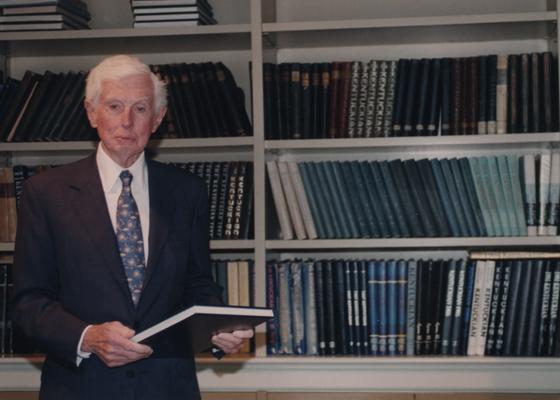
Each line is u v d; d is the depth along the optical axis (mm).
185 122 3080
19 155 3395
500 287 2959
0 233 3160
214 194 3068
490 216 3002
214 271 3066
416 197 3023
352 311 3020
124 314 2037
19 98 3146
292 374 2982
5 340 3111
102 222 2072
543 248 3068
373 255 3326
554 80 2973
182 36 3094
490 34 3145
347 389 2973
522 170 3023
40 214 2104
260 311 1929
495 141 2957
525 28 3059
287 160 3328
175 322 1848
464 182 3020
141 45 3250
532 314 2941
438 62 3020
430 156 3277
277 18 3379
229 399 3002
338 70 3051
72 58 3426
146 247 2121
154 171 2221
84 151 3334
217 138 3023
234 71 3375
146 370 2059
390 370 2953
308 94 3057
